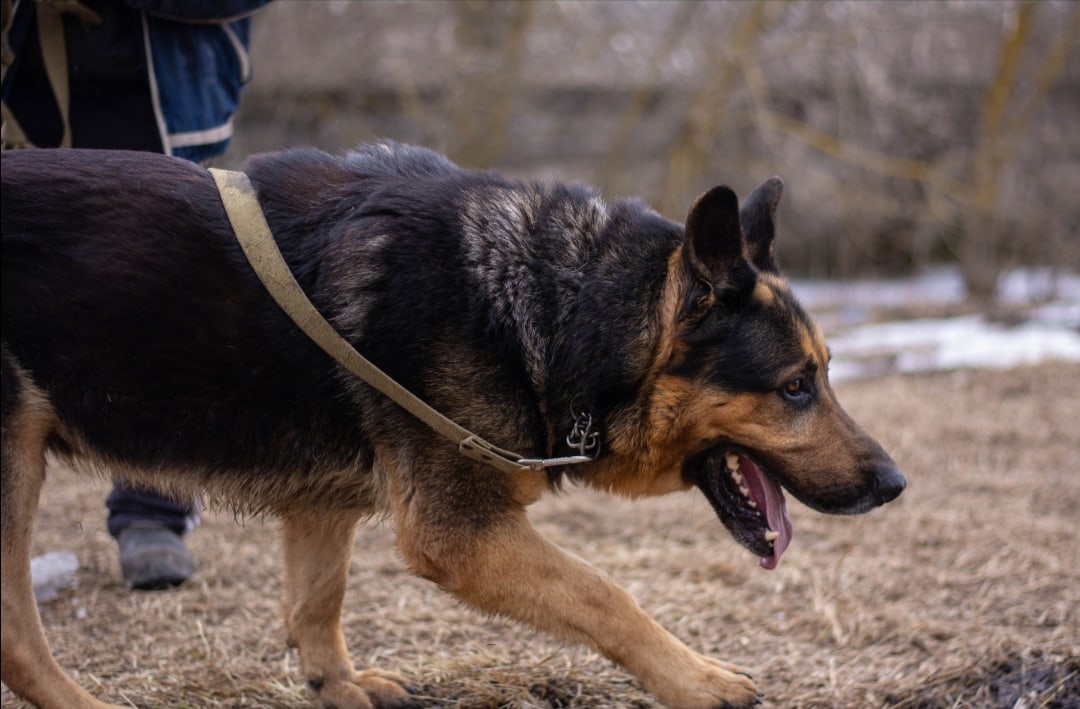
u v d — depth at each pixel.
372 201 2.75
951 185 12.05
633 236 2.88
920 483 5.57
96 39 3.34
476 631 3.69
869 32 11.76
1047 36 12.41
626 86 13.06
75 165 2.58
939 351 9.10
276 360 2.63
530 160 13.36
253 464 2.72
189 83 3.48
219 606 3.86
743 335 2.79
